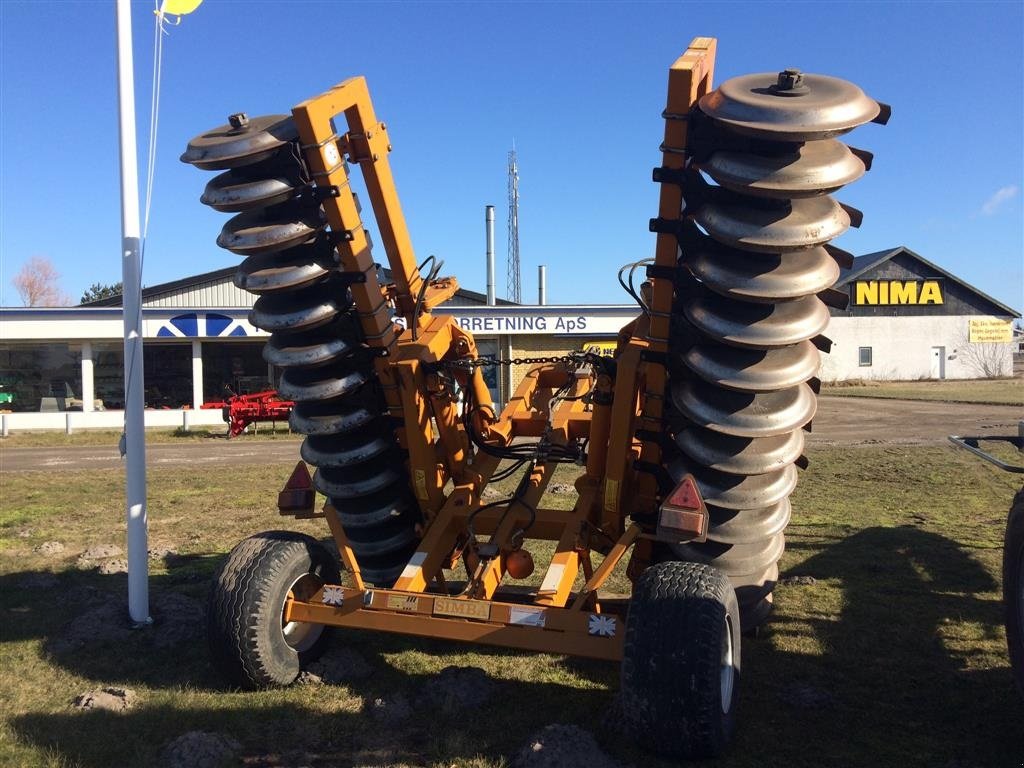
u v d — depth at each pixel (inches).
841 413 984.9
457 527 199.6
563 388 217.2
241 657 174.9
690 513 155.3
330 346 188.9
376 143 187.6
